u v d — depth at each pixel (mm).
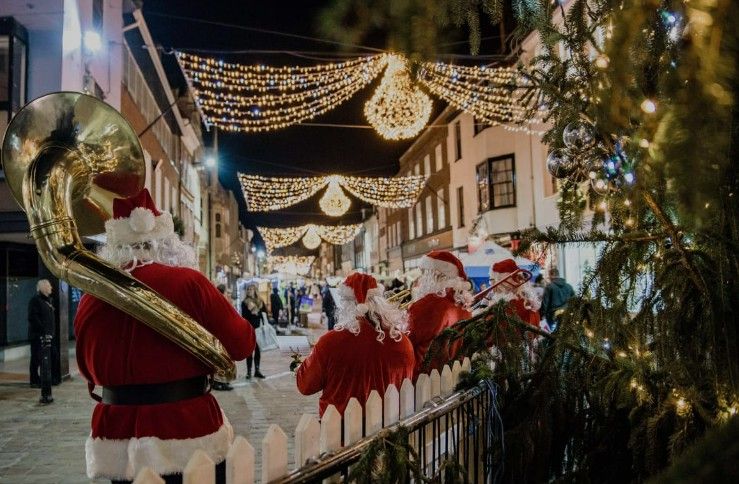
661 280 1949
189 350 2113
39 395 8383
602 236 2135
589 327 2311
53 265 2119
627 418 2432
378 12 1498
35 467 5070
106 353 2166
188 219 29219
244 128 12852
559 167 2396
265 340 13922
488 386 2662
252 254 87812
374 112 10234
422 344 3977
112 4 13727
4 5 9883
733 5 1029
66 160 2238
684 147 1065
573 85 2129
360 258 59000
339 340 2922
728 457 738
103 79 12828
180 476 2143
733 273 1702
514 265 5266
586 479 2518
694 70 1102
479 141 20797
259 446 5637
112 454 2146
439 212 28344
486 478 2730
